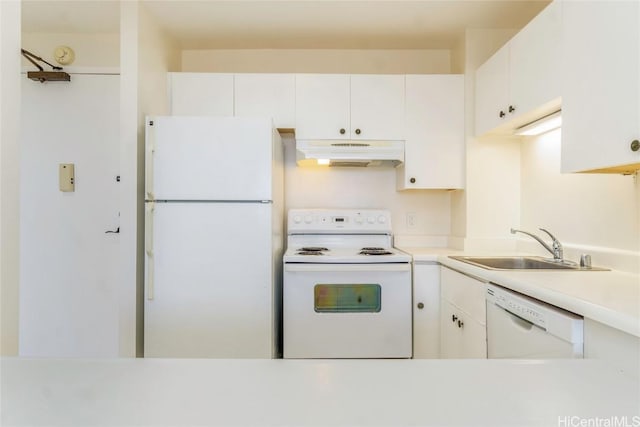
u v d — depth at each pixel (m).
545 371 0.56
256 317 1.86
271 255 1.87
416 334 2.13
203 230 1.84
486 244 2.29
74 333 2.39
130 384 0.51
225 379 0.52
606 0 1.10
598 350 0.89
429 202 2.65
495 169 2.29
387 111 2.33
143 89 1.97
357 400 0.46
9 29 0.85
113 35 2.43
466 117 2.31
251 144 1.85
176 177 1.84
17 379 0.52
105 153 2.39
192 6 2.01
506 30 2.29
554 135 1.93
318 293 2.07
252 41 2.47
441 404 0.45
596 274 1.35
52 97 2.38
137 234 1.89
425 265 2.13
